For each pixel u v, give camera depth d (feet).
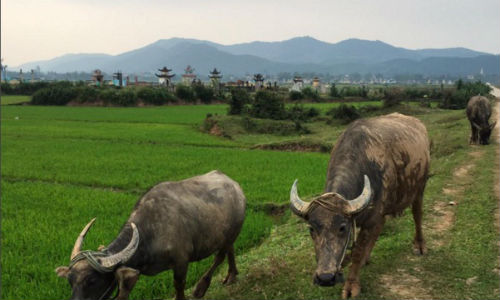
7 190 43.19
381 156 17.54
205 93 215.92
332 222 14.75
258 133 93.09
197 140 82.58
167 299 20.45
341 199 14.93
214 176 20.13
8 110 164.86
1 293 21.06
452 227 24.26
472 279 18.43
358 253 17.31
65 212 34.96
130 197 39.88
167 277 22.06
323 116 112.98
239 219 19.98
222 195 19.16
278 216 34.55
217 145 77.56
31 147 73.26
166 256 16.30
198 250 18.07
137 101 193.77
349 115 102.83
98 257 13.85
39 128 103.65
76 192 41.93
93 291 13.62
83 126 108.99
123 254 14.01
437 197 29.96
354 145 17.48
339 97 217.97
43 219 33.58
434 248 21.70
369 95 234.79
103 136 87.97
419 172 19.35
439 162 42.93
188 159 59.93
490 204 27.09
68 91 196.54
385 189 17.48
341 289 18.33
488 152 44.09
